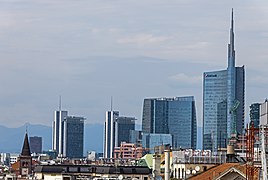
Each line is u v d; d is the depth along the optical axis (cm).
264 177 12025
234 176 16138
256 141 14375
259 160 13888
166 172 17950
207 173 17562
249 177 14012
